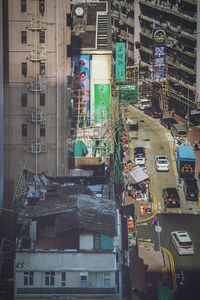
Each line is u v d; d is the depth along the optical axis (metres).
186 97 149.38
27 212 74.44
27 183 86.25
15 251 67.38
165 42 146.38
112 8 166.88
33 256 66.88
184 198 111.50
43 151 95.38
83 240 68.44
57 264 66.94
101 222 70.56
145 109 154.62
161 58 147.75
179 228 100.69
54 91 94.50
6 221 86.44
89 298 67.19
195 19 142.50
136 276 82.44
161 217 104.38
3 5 91.06
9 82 93.12
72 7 134.88
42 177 89.88
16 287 67.06
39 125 94.75
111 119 117.12
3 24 91.62
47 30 92.62
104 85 122.75
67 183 90.81
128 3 163.75
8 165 94.19
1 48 84.75
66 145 96.50
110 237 68.75
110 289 67.06
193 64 146.00
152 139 136.88
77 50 122.12
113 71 138.50
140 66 157.50
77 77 121.44
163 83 150.50
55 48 93.31
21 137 94.56
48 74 93.94
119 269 68.38
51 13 92.25
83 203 74.88
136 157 123.94
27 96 93.88
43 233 71.44
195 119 144.88
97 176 94.69
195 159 122.12
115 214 73.50
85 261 67.00
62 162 96.50
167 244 95.38
